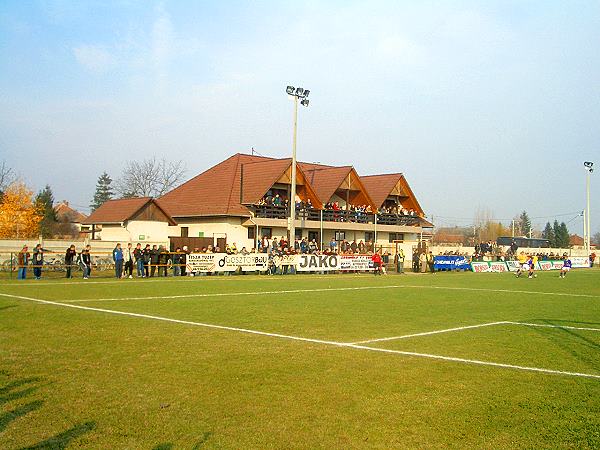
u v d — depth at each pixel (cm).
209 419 775
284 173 5219
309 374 1005
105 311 1748
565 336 1454
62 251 4059
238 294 2416
